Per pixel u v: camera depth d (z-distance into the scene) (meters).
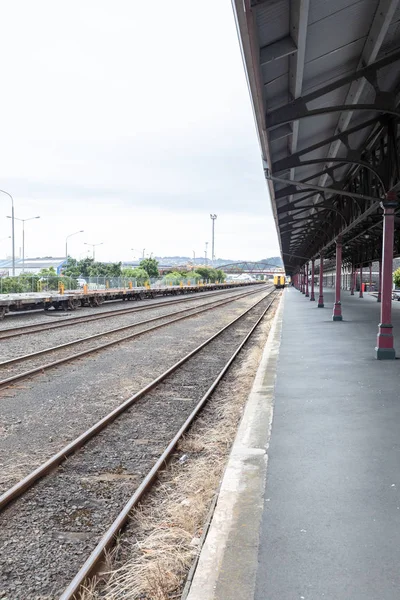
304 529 3.46
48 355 13.91
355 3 5.31
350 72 7.49
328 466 4.61
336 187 14.00
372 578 2.87
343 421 6.04
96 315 28.03
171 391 9.86
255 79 5.71
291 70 6.46
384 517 3.60
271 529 3.47
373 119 9.03
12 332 19.30
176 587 3.39
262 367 10.34
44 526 4.42
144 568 3.57
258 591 2.79
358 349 12.29
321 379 8.65
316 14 5.29
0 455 6.23
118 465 5.93
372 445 5.16
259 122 7.01
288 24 5.41
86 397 9.27
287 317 22.98
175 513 4.47
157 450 6.46
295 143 9.42
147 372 11.77
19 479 5.46
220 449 6.35
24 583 3.55
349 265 56.75
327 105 8.49
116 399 9.16
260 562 3.07
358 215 14.05
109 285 47.94
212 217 154.50
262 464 4.76
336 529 3.45
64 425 7.52
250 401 7.48
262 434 5.74
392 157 9.33
